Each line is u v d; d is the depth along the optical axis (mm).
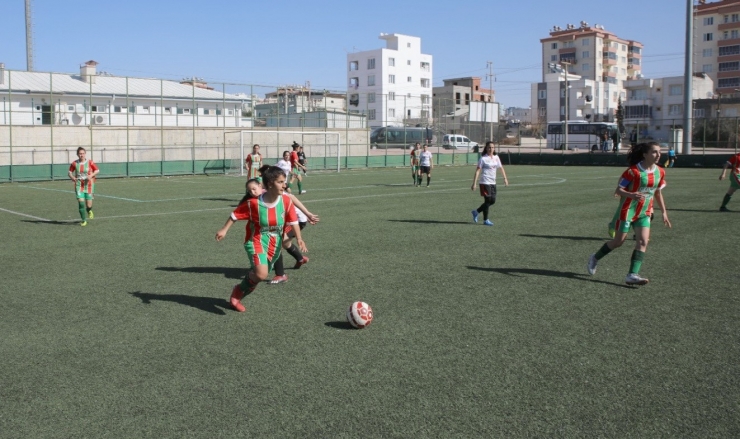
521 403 4246
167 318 6340
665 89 85062
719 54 91438
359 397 4359
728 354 5207
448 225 13242
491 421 3980
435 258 9461
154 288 7637
